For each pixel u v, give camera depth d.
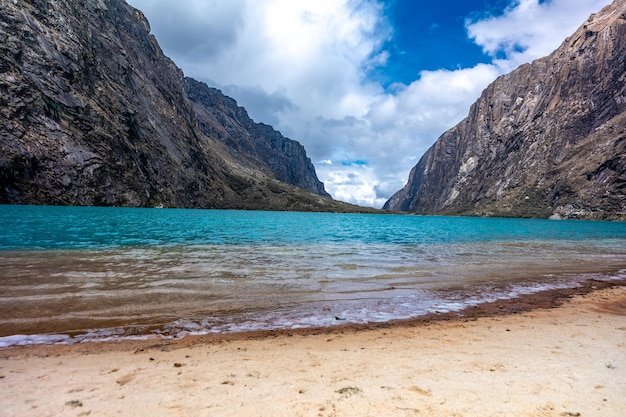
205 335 8.98
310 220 112.19
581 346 8.45
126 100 167.75
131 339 8.52
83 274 15.47
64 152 114.62
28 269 16.19
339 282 15.84
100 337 8.56
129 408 5.09
